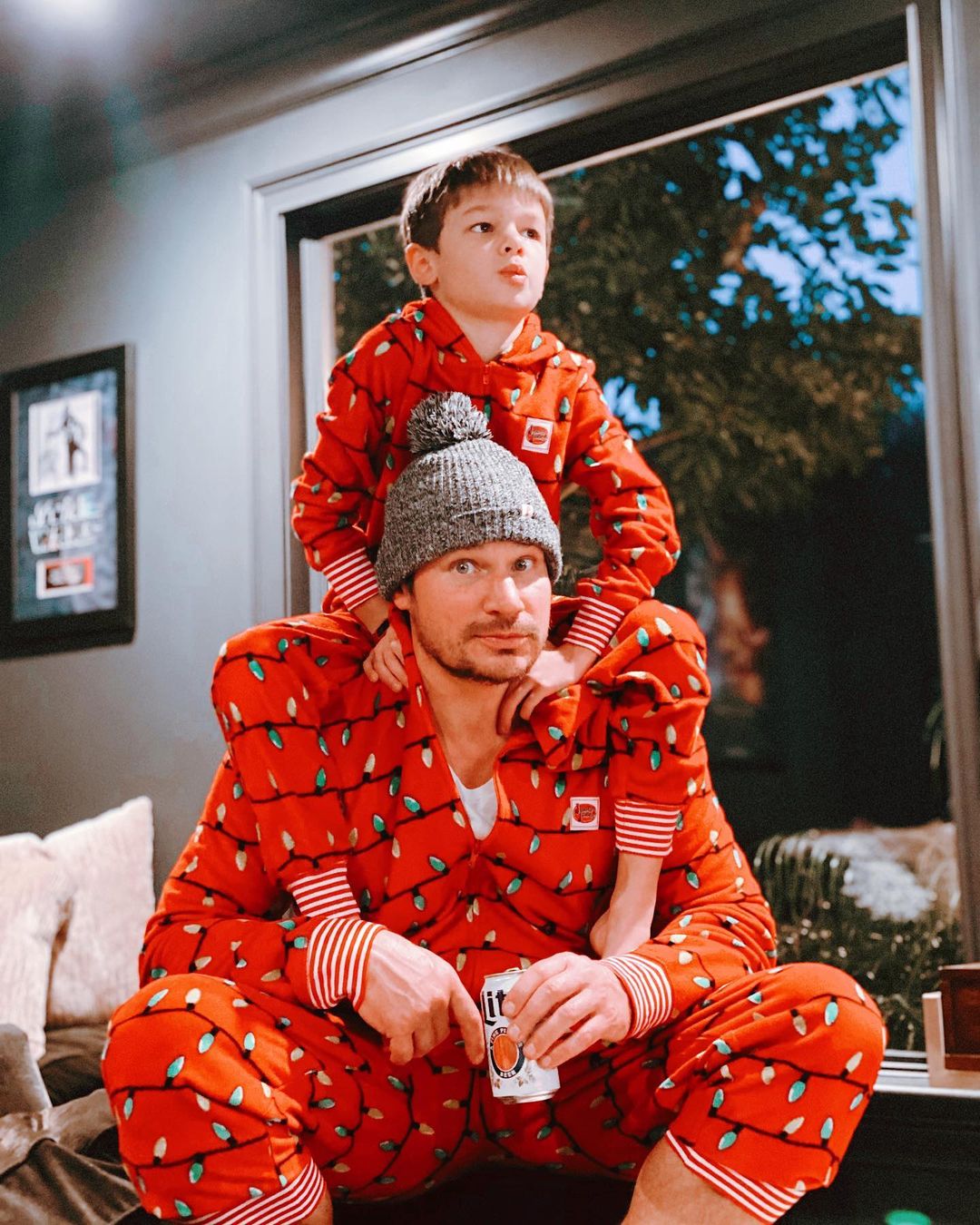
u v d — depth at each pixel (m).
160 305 3.05
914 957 3.15
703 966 1.44
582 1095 1.50
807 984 1.32
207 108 3.02
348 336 4.05
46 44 2.87
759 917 1.56
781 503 5.14
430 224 1.81
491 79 2.67
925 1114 1.87
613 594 1.70
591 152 2.65
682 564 6.01
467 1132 1.54
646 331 4.33
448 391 1.77
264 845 1.53
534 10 2.63
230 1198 1.30
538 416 1.79
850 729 5.86
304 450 2.90
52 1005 2.35
